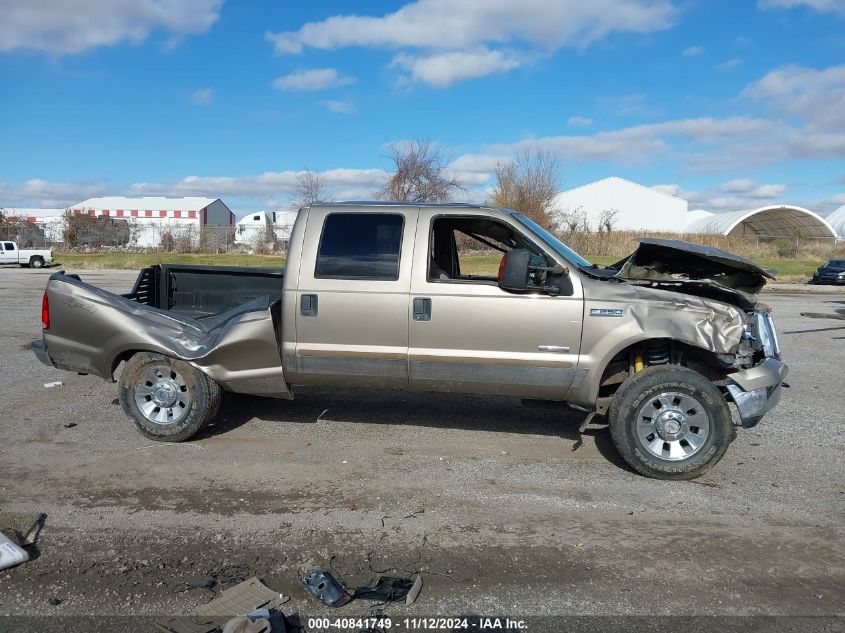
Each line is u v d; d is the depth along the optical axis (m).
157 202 68.25
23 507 4.39
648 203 70.69
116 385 7.62
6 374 8.11
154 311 5.73
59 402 6.88
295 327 5.45
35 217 58.22
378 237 5.41
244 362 5.55
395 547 3.94
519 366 5.19
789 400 7.48
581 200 70.75
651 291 5.10
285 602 3.36
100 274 28.19
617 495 4.74
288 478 4.96
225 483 4.85
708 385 4.88
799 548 3.98
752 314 5.27
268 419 6.41
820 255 44.31
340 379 5.50
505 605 3.36
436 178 34.75
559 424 6.39
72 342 5.73
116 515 4.30
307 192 38.75
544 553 3.89
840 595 3.48
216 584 3.52
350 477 5.00
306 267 5.45
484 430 6.18
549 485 4.91
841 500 4.69
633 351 5.27
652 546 3.99
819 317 15.98
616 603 3.38
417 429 6.18
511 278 4.97
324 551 3.88
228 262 34.47
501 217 5.35
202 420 5.60
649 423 4.99
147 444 5.64
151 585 3.50
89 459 5.28
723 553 3.91
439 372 5.32
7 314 13.98
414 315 5.27
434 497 4.66
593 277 5.17
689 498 4.70
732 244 45.78
